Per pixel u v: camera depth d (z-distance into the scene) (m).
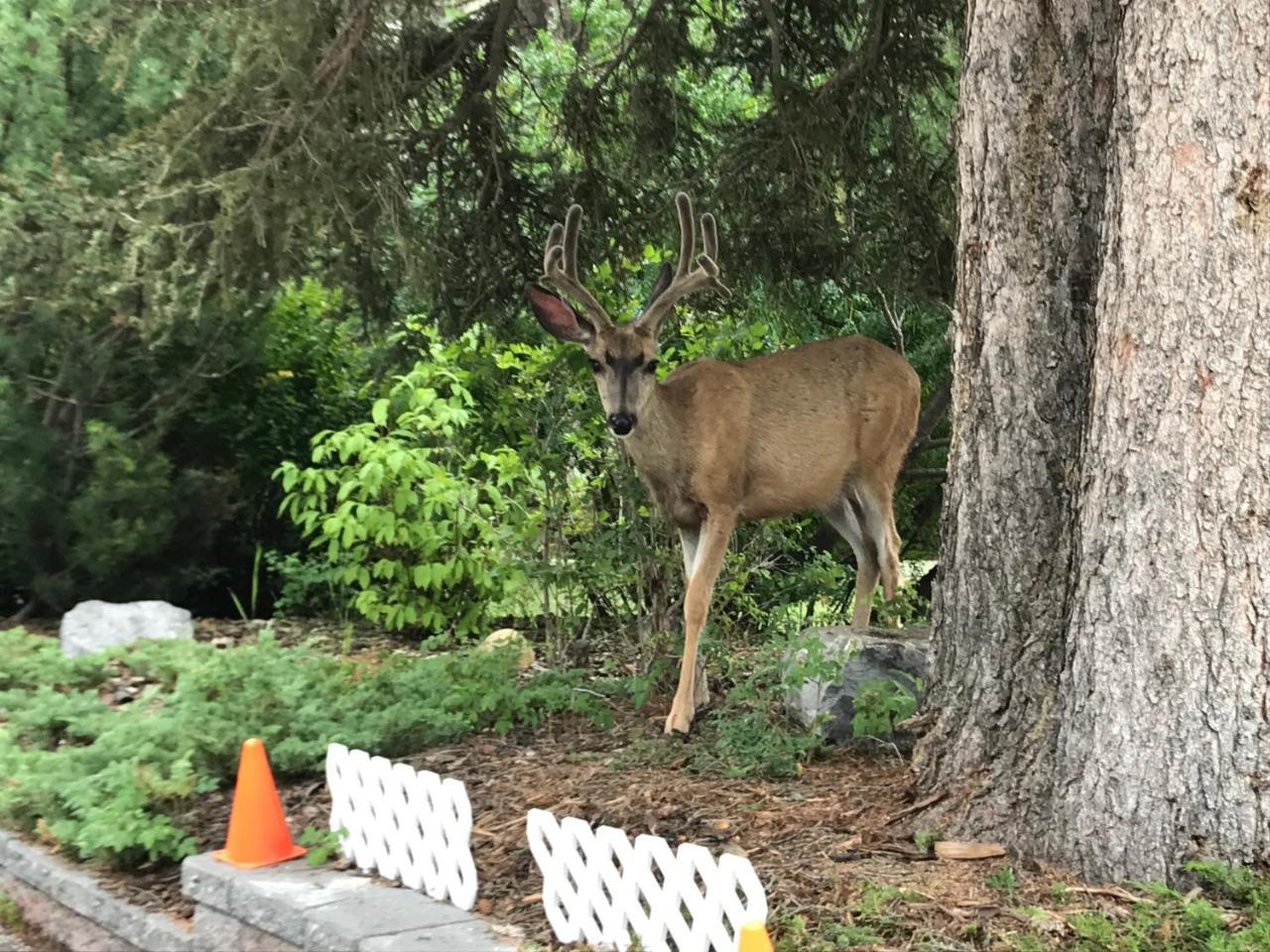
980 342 4.59
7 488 9.34
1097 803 4.11
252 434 10.71
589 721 6.80
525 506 8.38
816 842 4.58
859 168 8.32
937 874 4.20
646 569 7.71
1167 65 3.90
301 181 7.26
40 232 8.66
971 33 4.58
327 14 7.44
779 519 8.04
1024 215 4.45
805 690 6.31
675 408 6.89
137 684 7.53
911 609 8.94
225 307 7.52
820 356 7.32
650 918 3.72
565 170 9.52
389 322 9.23
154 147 7.59
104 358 9.57
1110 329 4.09
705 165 9.03
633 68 8.68
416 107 8.57
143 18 7.38
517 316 9.37
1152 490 3.97
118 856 5.07
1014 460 4.49
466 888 4.23
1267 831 3.88
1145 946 3.61
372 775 4.68
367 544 9.42
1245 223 3.82
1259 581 3.87
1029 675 4.45
